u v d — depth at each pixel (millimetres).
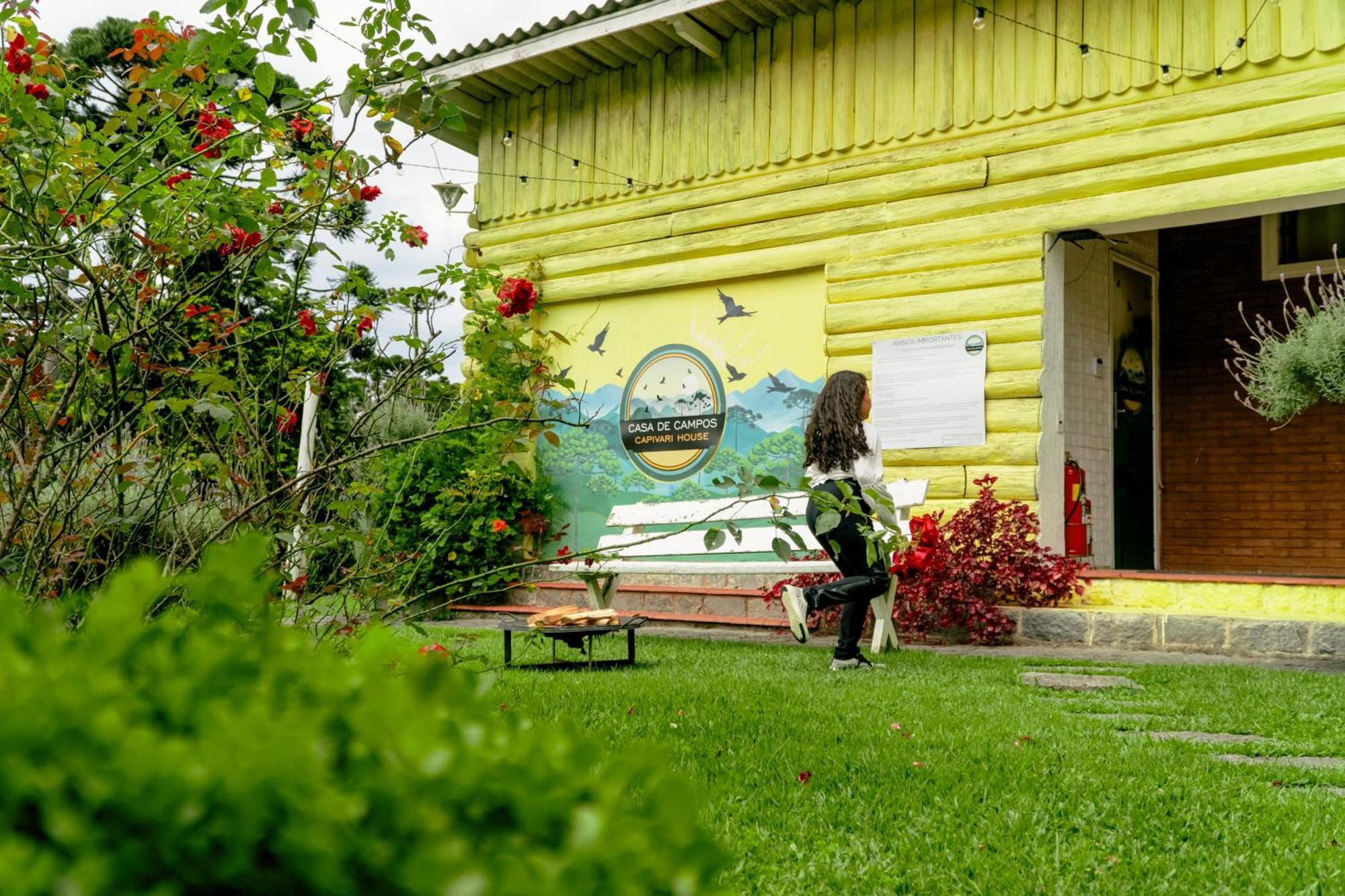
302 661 1026
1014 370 8766
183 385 3631
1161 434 12328
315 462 4039
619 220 11023
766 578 9773
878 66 9586
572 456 11203
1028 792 3439
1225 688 5746
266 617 1189
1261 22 7836
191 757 770
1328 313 7141
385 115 3607
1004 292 8812
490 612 10492
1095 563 10492
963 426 8922
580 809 874
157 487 3639
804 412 9945
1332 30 7602
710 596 9828
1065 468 9875
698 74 10602
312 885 776
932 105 9250
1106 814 3209
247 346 4324
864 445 6496
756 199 10172
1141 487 11617
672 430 10695
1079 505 9930
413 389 4059
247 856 767
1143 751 4008
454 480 9891
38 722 784
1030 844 2922
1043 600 8297
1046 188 8656
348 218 3980
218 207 3322
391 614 3631
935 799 3320
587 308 11305
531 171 11680
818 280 9930
